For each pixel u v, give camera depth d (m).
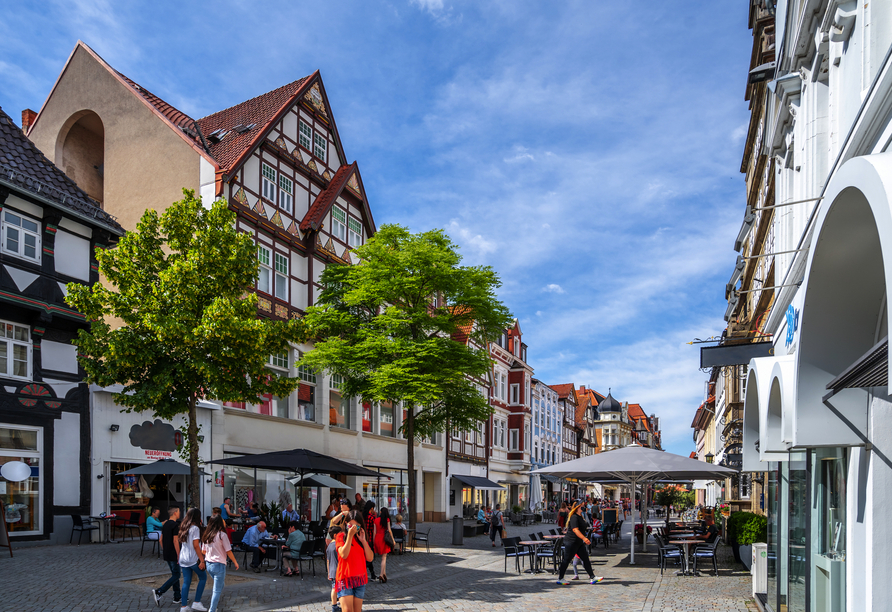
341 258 32.06
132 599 11.64
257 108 30.48
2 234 18.41
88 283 20.95
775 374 8.50
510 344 56.28
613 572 17.64
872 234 4.75
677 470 17.95
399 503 36.53
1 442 18.02
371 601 12.73
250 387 16.50
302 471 20.17
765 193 21.12
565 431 71.56
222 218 16.03
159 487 22.86
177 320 14.79
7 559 15.58
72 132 30.23
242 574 15.38
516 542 17.36
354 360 22.83
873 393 5.96
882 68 6.18
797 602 9.29
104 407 20.92
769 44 20.09
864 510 6.42
